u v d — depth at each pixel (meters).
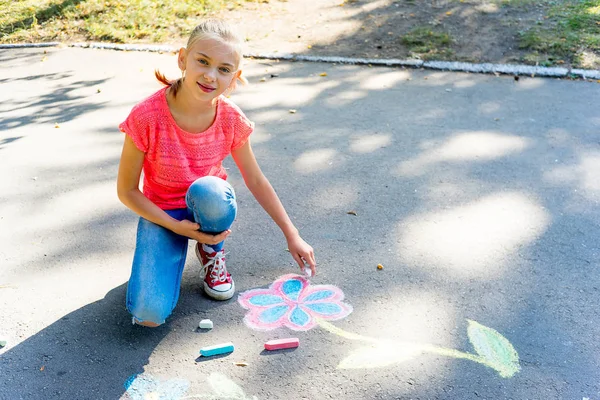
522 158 4.09
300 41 6.92
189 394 2.21
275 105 5.26
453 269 2.94
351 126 4.75
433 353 2.40
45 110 5.46
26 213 3.59
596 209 3.44
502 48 6.20
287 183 3.87
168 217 2.50
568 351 2.40
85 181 4.00
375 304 2.70
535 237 3.18
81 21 8.23
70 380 2.28
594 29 6.37
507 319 2.59
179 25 7.79
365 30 7.01
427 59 6.14
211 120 2.53
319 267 2.98
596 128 4.51
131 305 2.39
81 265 3.03
